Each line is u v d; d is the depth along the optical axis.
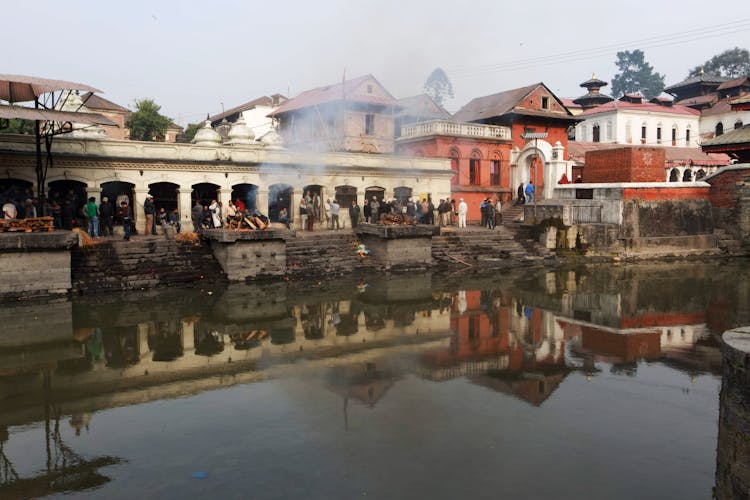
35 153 21.77
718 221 31.61
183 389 10.51
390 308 17.41
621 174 30.28
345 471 7.36
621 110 50.31
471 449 7.99
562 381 10.93
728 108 53.44
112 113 46.91
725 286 21.17
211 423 8.93
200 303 17.56
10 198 21.44
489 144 36.62
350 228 28.77
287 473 7.32
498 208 31.95
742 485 6.44
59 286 17.92
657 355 12.63
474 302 18.28
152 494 6.86
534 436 8.42
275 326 15.21
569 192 31.61
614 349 13.09
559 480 7.14
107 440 8.37
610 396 10.12
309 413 9.33
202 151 25.67
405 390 10.40
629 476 7.26
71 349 12.95
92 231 21.66
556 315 16.55
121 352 12.77
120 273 19.31
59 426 8.88
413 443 8.18
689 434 8.54
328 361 12.23
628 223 28.86
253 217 21.77
